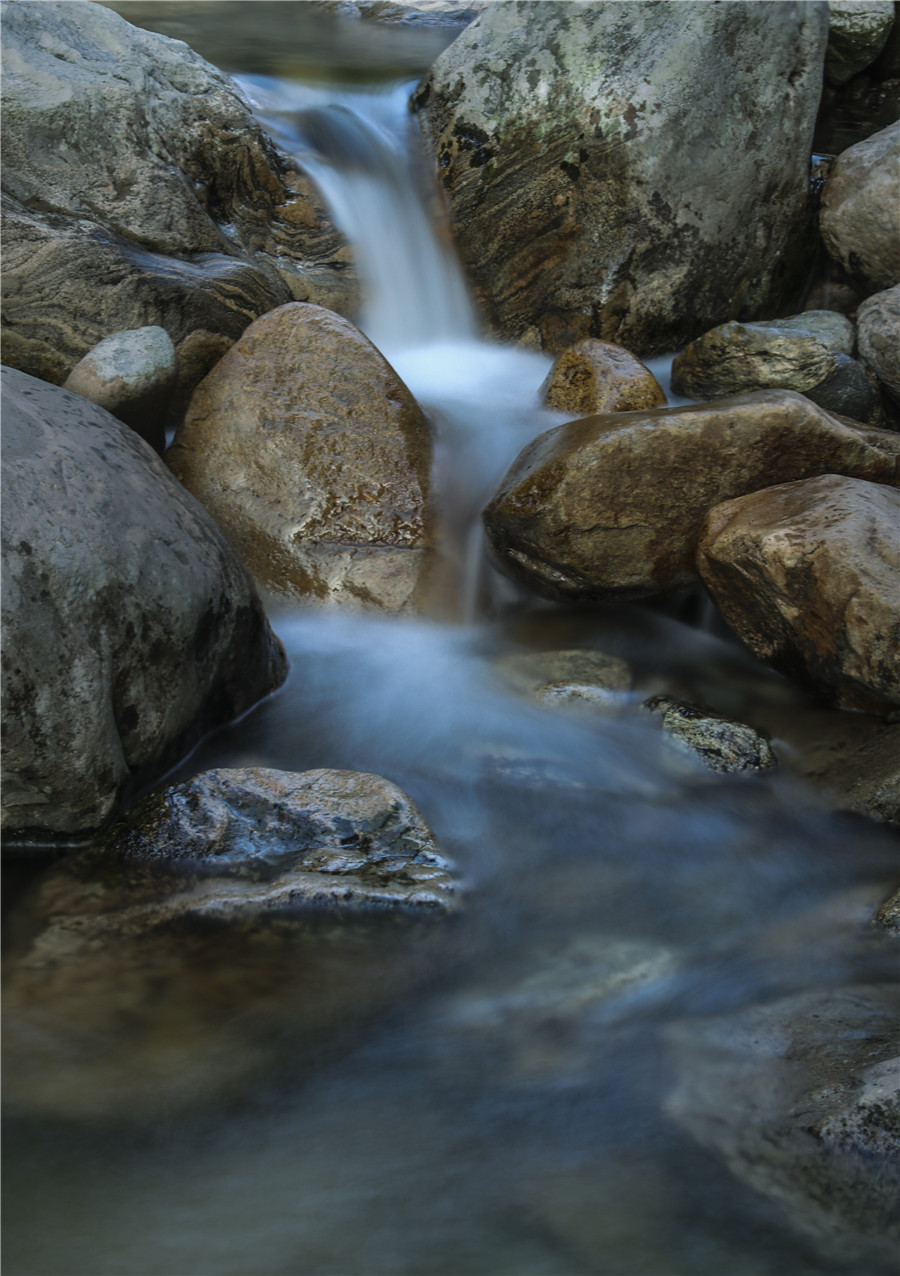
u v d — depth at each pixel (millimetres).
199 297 5172
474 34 6777
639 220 6246
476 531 4836
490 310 6789
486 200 6668
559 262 6496
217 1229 1873
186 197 5559
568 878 3102
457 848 3168
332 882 2818
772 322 6344
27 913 2711
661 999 2562
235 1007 2439
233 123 6047
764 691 4281
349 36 8898
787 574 3986
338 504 4594
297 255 6277
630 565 4543
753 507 4348
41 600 2924
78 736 2945
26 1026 2324
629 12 6289
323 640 4359
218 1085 2207
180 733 3416
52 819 2986
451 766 3652
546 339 6645
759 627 4312
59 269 4793
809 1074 2238
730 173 6336
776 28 6328
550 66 6410
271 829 3008
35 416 3367
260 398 4730
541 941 2781
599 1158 2053
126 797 3168
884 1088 2100
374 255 6559
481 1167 2029
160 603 3268
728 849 3322
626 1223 1906
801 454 4547
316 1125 2119
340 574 4488
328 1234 1870
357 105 7160
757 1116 2145
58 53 5348
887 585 3758
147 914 2721
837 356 5668
